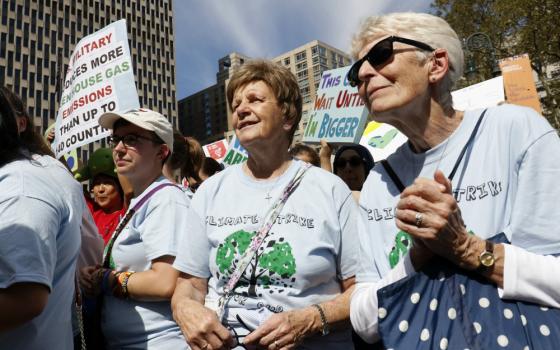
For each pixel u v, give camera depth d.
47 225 1.49
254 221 1.95
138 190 2.63
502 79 5.54
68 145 4.41
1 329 1.38
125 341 2.26
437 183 1.29
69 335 1.76
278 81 2.10
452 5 14.96
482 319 1.23
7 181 1.52
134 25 80.69
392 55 1.56
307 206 1.94
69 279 1.71
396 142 5.57
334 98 5.43
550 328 1.19
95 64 4.36
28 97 64.88
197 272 2.07
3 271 1.38
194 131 128.00
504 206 1.40
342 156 3.90
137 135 2.58
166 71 84.69
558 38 12.84
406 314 1.32
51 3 69.81
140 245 2.33
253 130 2.03
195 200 2.16
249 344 1.69
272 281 1.84
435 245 1.28
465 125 1.55
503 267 1.25
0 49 63.44
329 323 1.78
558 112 13.98
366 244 1.72
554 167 1.33
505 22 13.21
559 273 1.22
